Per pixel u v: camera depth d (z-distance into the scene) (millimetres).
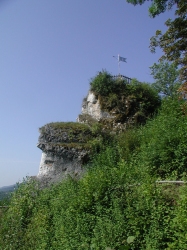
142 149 12555
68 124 18312
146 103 18641
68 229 9195
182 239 6262
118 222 7531
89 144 16672
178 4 13609
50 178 16500
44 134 17891
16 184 14727
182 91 12922
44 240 10320
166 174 9906
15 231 12062
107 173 9914
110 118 18406
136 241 7105
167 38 14109
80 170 16094
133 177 9328
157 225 6809
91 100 20250
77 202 9344
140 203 7395
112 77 20203
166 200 7465
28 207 13211
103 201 8688
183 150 9883
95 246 7789
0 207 15133
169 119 12305
